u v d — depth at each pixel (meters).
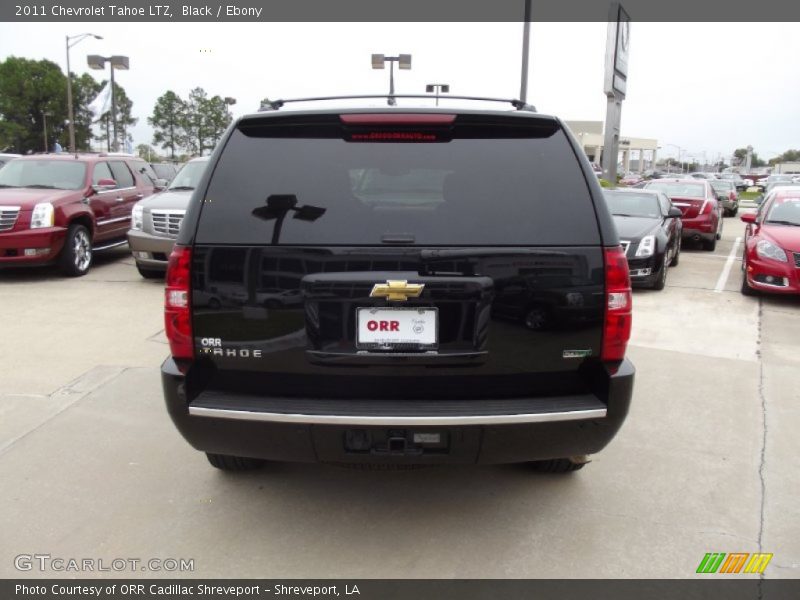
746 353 6.35
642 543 3.17
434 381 2.79
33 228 9.27
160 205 9.27
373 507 3.47
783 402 5.02
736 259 13.41
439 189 2.78
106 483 3.69
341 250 2.69
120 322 7.23
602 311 2.77
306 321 2.73
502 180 2.79
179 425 2.86
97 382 5.28
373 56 19.53
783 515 3.43
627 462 4.01
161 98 70.44
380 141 2.84
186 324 2.81
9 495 3.54
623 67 21.20
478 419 2.65
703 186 15.28
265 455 2.89
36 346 6.28
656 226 9.82
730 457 4.08
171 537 3.18
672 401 5.02
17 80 74.94
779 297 9.17
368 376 2.78
